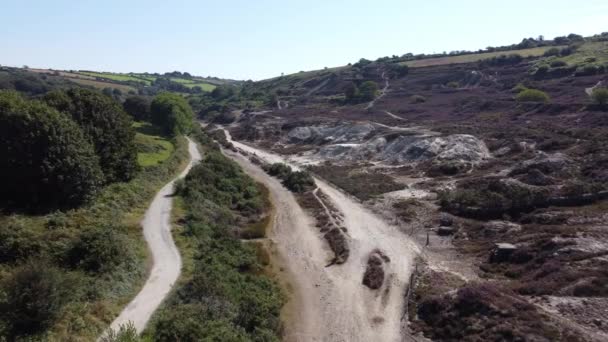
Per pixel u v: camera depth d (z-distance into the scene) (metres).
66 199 32.84
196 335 19.45
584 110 70.12
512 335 22.67
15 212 29.95
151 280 26.41
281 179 63.62
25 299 18.75
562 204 39.62
